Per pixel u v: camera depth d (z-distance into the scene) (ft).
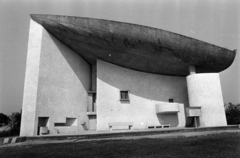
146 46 52.60
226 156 18.29
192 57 58.13
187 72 68.74
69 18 49.67
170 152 20.83
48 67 51.11
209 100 56.39
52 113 50.34
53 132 49.62
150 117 64.18
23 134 44.70
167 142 27.84
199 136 34.22
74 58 61.21
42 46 50.29
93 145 27.73
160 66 63.41
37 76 47.88
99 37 50.78
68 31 51.13
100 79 61.87
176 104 62.08
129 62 61.93
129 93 64.08
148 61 60.29
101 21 48.83
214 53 58.95
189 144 25.34
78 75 62.18
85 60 67.21
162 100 67.56
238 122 78.59
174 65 62.75
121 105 62.08
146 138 34.14
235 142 25.59
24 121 45.50
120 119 60.80
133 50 54.54
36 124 45.57
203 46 55.98
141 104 64.44
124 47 53.47
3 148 29.12
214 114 55.47
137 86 65.82
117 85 63.36
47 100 49.44
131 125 61.26
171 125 65.77
